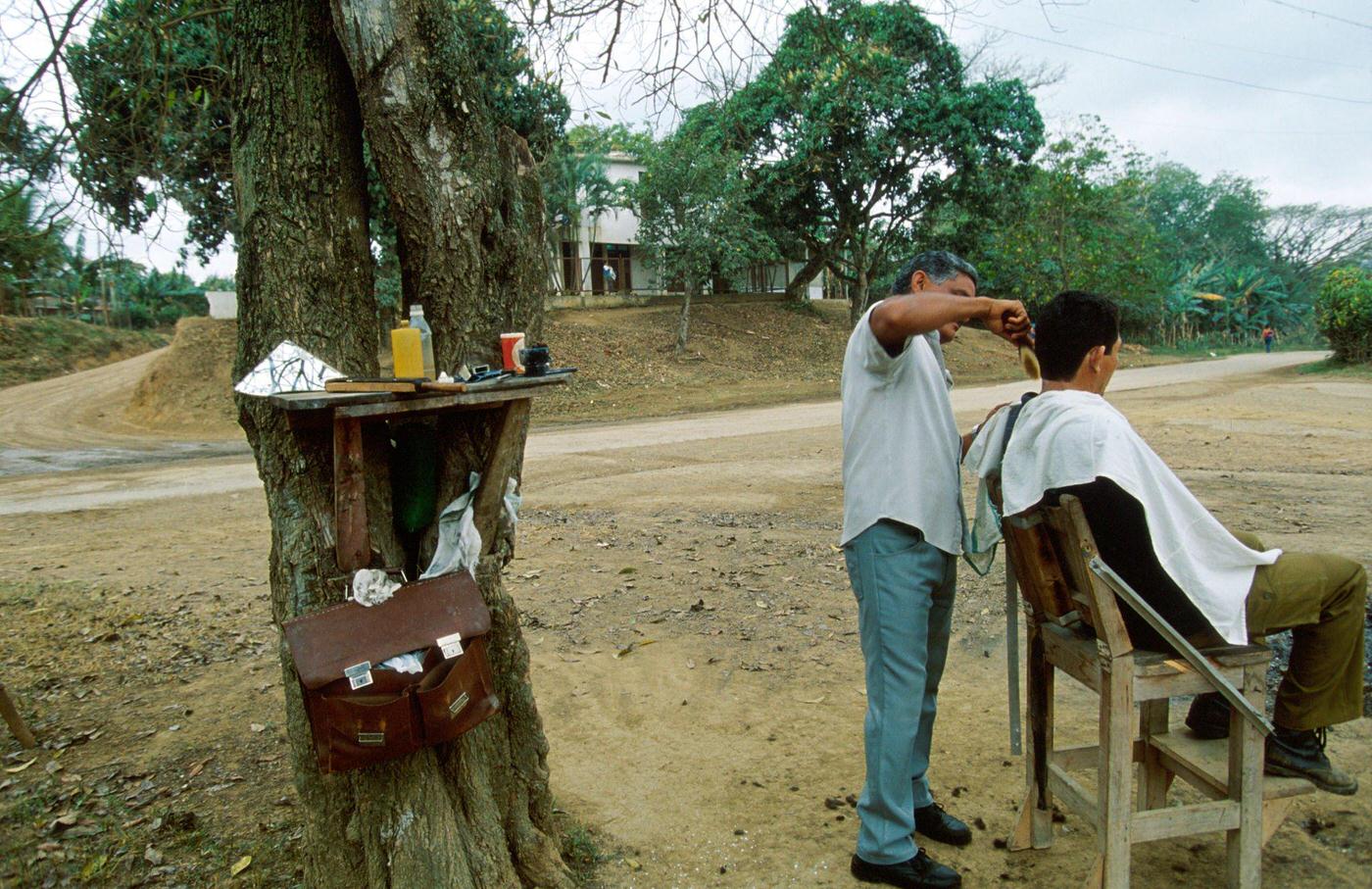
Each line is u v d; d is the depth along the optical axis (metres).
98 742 3.87
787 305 34.22
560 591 5.86
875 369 2.55
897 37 24.73
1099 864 2.28
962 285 2.67
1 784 3.47
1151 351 43.91
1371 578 4.85
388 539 2.35
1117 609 2.19
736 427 16.39
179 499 10.84
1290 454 10.33
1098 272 29.41
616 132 28.67
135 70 4.54
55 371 33.44
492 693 2.22
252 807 3.27
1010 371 29.55
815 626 4.96
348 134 2.46
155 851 2.95
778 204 28.36
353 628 2.04
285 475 2.31
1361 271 25.91
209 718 4.10
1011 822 2.94
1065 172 28.39
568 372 2.26
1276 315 55.94
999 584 5.41
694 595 5.64
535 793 2.71
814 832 2.94
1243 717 2.22
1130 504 2.21
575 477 10.93
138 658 4.91
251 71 2.35
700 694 4.15
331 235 2.40
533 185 2.63
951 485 2.64
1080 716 3.73
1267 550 2.51
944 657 2.84
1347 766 3.09
